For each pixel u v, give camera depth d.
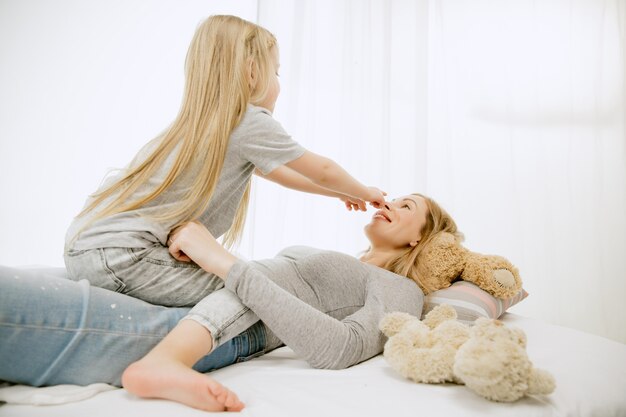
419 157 1.87
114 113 1.88
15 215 1.80
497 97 1.82
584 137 1.76
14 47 1.79
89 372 0.73
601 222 1.72
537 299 1.74
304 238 1.94
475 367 0.65
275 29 1.96
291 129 1.94
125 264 0.86
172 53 1.94
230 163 0.99
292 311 0.81
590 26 1.79
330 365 0.83
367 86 1.95
